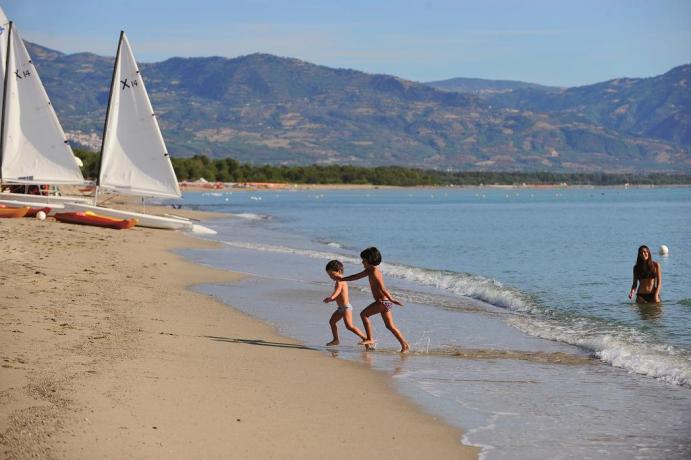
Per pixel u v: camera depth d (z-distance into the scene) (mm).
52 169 39656
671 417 9984
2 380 9820
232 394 10250
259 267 28016
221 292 21328
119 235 37250
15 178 39062
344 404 10227
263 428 8844
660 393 11219
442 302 20719
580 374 12438
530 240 45656
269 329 16109
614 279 26094
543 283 25062
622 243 43438
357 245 40750
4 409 8625
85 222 39906
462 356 13852
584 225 63250
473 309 19562
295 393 10633
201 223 55438
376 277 14289
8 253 25422
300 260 30812
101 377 10352
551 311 19250
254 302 19734
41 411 8609
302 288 22547
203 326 15711
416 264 31688
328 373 12125
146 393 9805
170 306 17906
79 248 29234
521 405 10508
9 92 38750
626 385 11695
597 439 9039
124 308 16859
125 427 8359
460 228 57906
